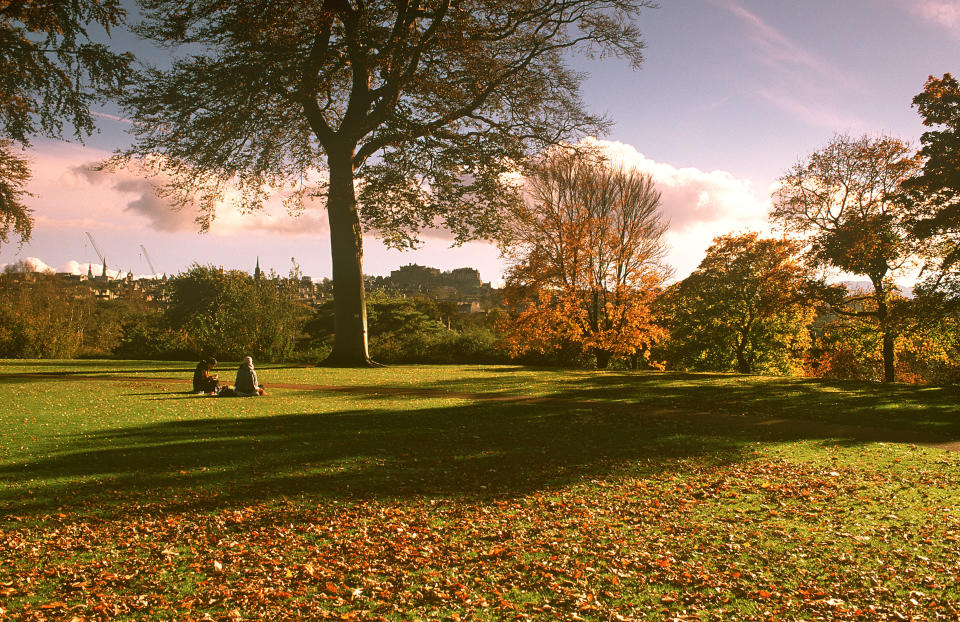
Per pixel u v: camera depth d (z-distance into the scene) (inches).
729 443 468.4
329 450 398.9
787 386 863.7
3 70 877.2
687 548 235.8
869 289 1439.5
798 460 415.5
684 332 1884.8
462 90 1167.0
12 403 577.9
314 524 253.6
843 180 1348.4
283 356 1416.1
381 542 234.1
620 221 1411.2
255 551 219.3
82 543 220.1
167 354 1504.7
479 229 1136.2
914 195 1050.1
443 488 319.3
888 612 179.5
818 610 179.6
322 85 1049.5
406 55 1040.8
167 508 268.4
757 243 1743.4
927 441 496.1
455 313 2861.7
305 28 1061.8
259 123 1035.3
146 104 964.0
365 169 1096.8
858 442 485.1
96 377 922.1
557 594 188.7
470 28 1092.5
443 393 757.9
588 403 684.7
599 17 1112.8
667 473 366.0
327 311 2308.1
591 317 1440.7
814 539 249.6
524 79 1137.4
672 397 741.9
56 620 159.8
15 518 244.7
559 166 1378.0
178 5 971.9
